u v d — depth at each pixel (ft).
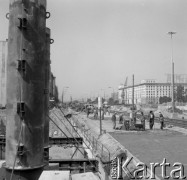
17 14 28.50
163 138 75.87
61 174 24.44
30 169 28.84
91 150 48.96
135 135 81.97
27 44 28.53
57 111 165.58
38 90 29.45
